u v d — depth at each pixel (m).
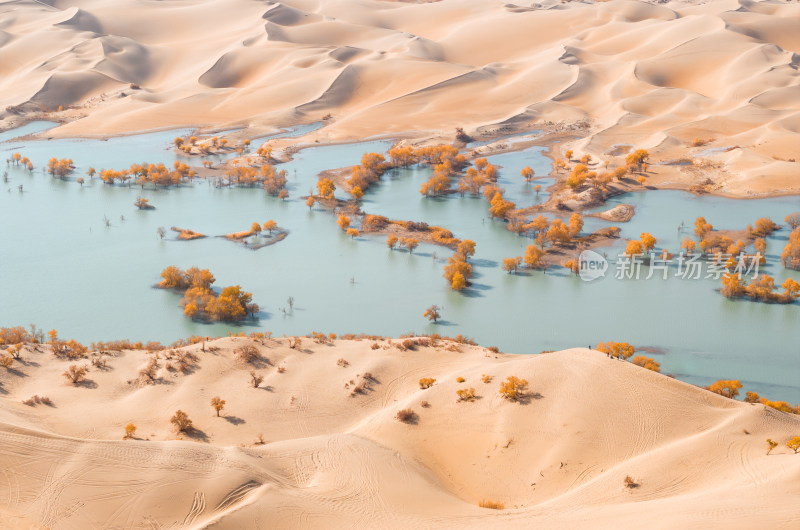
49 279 139.62
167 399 84.06
